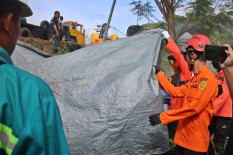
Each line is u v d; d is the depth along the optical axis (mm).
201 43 2396
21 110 755
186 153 2402
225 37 6184
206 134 2338
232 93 1630
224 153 1900
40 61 3195
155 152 2555
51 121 808
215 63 3822
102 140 2555
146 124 2555
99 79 2842
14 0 894
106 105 2648
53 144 799
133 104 2580
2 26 866
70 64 3123
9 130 729
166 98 3418
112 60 2984
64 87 2914
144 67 2752
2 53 836
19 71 841
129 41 3256
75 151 2580
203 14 5992
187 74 3033
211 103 2342
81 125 2631
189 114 2256
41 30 13336
